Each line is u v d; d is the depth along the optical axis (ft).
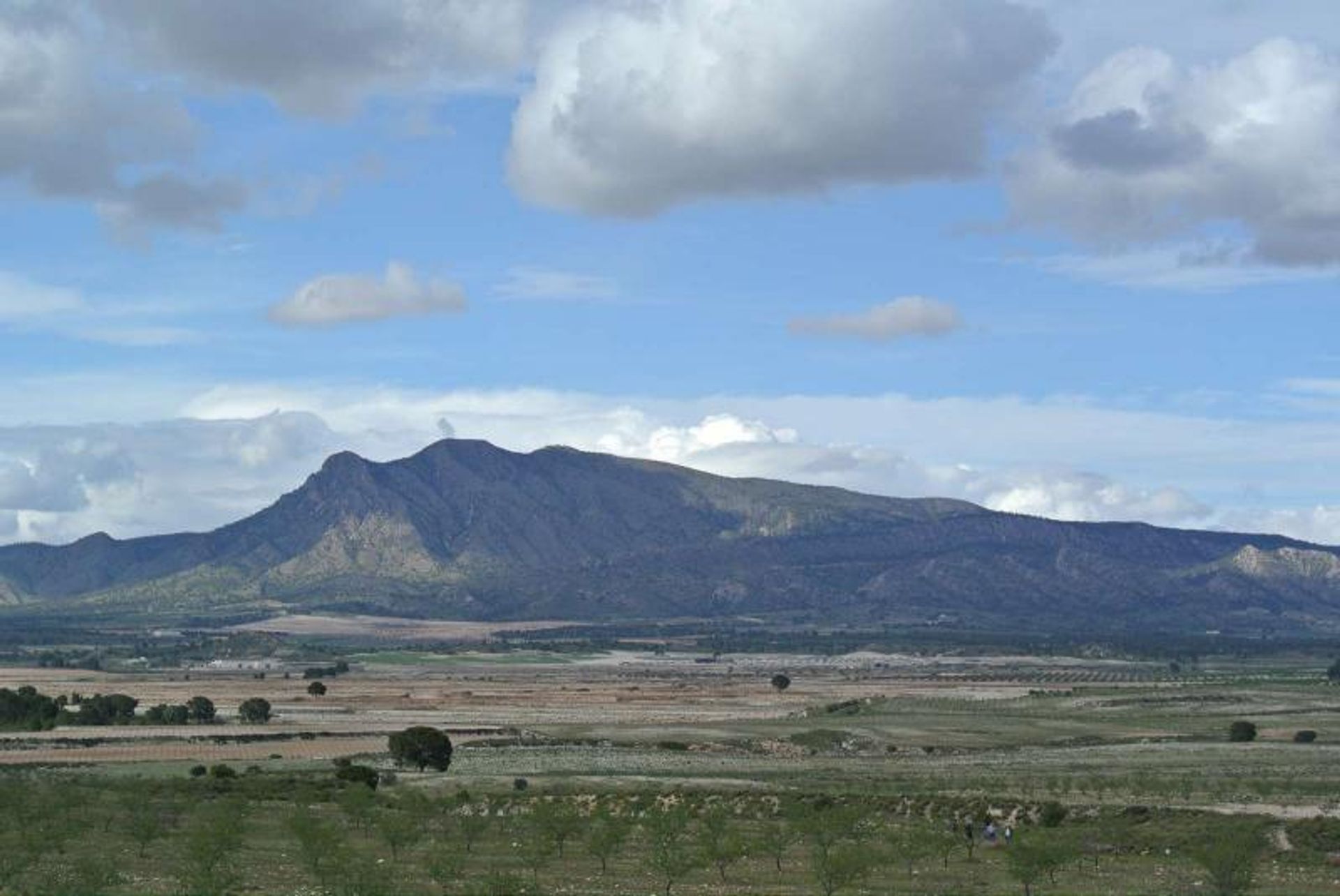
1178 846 365.81
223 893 267.59
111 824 377.09
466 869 320.70
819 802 436.35
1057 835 385.09
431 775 549.54
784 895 287.28
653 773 545.85
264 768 563.07
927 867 339.57
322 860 311.68
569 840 378.12
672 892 290.15
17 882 279.49
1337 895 296.92
